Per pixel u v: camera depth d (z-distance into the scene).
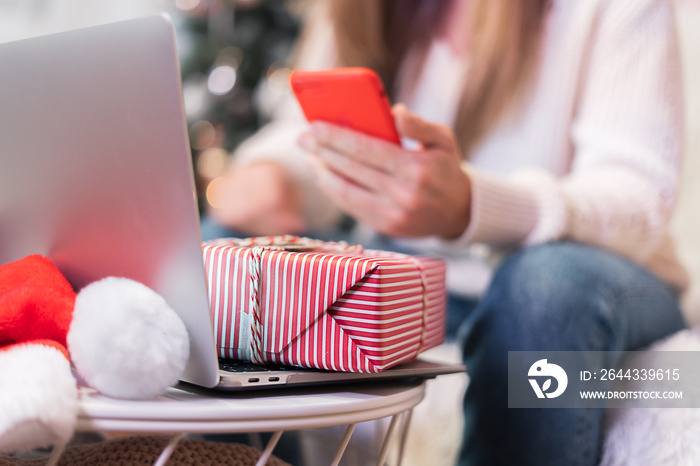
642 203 0.93
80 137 0.48
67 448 0.57
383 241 1.37
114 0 2.69
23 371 0.41
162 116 0.43
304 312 0.52
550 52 1.18
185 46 2.03
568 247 0.81
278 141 1.26
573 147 1.19
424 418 0.97
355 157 0.77
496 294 0.78
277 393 0.51
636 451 0.70
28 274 0.50
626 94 1.04
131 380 0.43
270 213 1.15
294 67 1.70
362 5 1.29
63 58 0.47
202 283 0.45
